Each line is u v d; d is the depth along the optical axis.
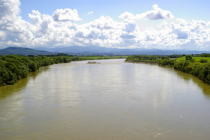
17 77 65.69
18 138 23.55
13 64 65.44
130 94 44.25
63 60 182.88
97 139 23.27
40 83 59.16
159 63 147.25
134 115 30.73
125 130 25.55
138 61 187.75
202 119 29.11
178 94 44.19
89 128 26.19
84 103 37.16
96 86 54.06
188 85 55.22
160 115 30.72
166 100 39.06
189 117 29.89
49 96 42.44
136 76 75.69
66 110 33.16
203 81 62.34
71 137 23.78
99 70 102.31
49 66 134.12
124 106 35.22
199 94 44.09
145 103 37.03
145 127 26.42
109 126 26.77
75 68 116.19
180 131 25.27
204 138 23.50
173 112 32.06
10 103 37.03
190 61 102.62
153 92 46.19
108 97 41.53
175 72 90.75
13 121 28.45
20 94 44.16
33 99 39.94
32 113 31.69
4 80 55.62
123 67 123.88
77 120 28.83
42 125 27.12
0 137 23.77
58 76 76.25
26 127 26.48
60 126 26.81
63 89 49.84
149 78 69.81
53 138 23.59
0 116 30.34
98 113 31.67
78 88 51.19
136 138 23.45
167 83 58.62
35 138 23.56
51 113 31.70
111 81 63.00
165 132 24.98
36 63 104.62
